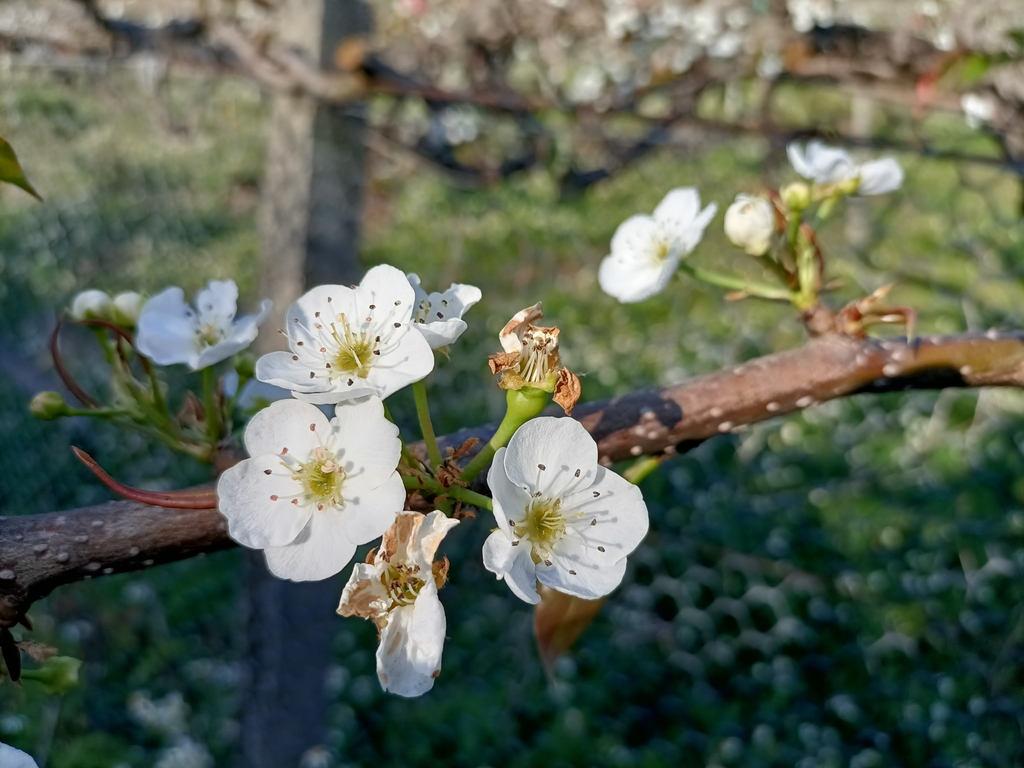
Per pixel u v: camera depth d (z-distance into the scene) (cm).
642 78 54
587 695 68
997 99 42
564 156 67
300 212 46
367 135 47
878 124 70
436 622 15
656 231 28
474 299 19
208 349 21
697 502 77
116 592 77
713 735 64
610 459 20
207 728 68
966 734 58
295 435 16
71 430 89
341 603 15
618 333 88
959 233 74
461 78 61
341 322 17
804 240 22
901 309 20
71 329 99
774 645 68
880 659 65
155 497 16
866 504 74
